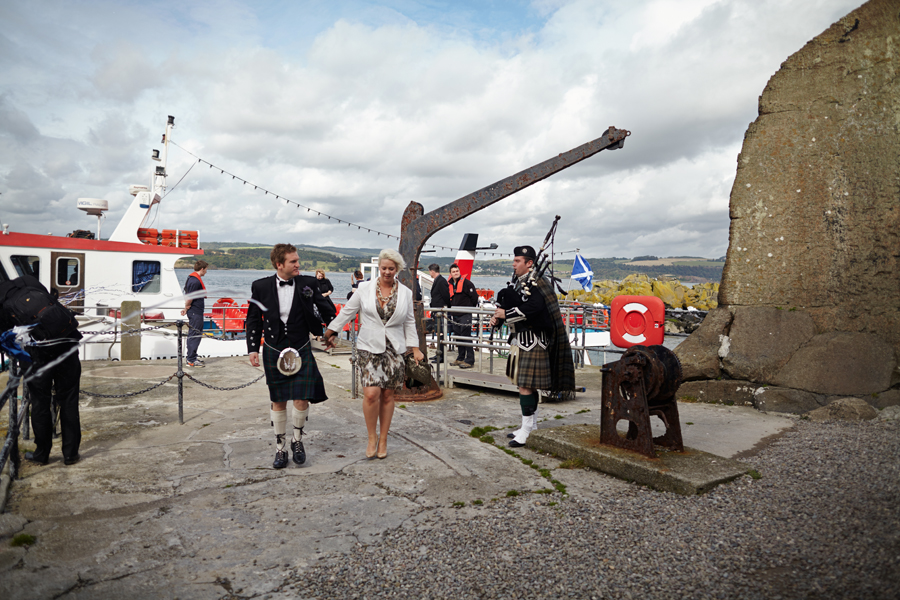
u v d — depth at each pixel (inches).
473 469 165.0
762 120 246.7
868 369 210.2
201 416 238.5
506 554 110.2
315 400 170.9
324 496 145.3
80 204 453.7
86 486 151.9
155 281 451.8
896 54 215.6
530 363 184.7
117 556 112.5
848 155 224.1
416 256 280.8
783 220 239.5
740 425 202.5
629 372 159.3
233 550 115.4
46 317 159.0
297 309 169.6
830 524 110.3
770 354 235.0
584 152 261.0
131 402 265.9
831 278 225.9
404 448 189.2
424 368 182.7
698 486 134.8
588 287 568.7
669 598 91.2
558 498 139.9
